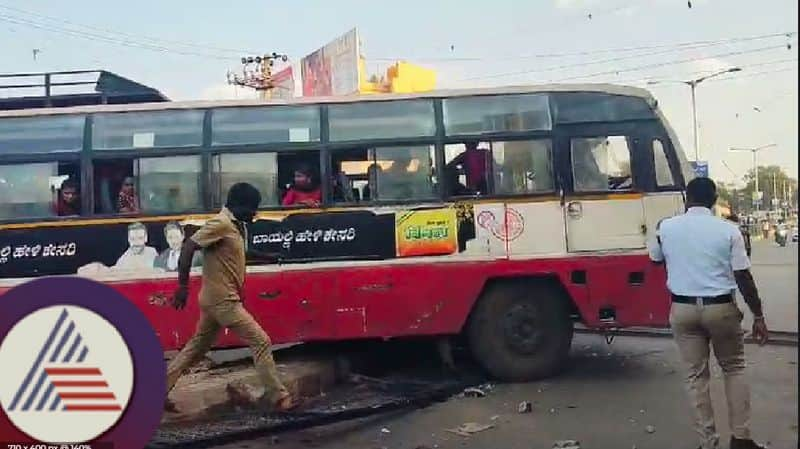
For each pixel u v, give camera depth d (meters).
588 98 8.66
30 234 8.19
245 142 8.41
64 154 8.32
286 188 8.40
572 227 8.48
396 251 8.36
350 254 8.31
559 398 7.62
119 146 8.36
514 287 8.51
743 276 5.32
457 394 8.02
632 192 8.54
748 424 5.45
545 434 6.38
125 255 8.22
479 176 8.51
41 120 8.38
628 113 8.65
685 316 5.46
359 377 8.54
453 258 8.39
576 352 10.04
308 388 7.85
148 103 8.49
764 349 9.44
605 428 6.46
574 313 8.61
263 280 8.21
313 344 9.04
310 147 8.43
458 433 6.52
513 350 8.45
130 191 8.32
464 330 8.54
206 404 7.03
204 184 8.35
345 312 8.26
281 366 8.05
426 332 8.34
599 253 8.46
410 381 8.45
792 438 5.84
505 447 6.07
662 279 8.46
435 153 8.48
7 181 8.27
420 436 6.49
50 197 8.28
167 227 8.27
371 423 6.97
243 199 6.80
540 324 8.51
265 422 6.81
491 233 8.43
